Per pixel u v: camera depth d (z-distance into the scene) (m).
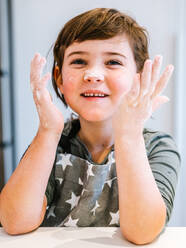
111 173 0.58
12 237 0.46
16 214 0.47
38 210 0.49
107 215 0.57
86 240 0.44
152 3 1.47
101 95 0.52
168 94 1.49
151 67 0.45
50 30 1.55
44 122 0.51
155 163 0.57
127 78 0.53
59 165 0.61
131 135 0.47
